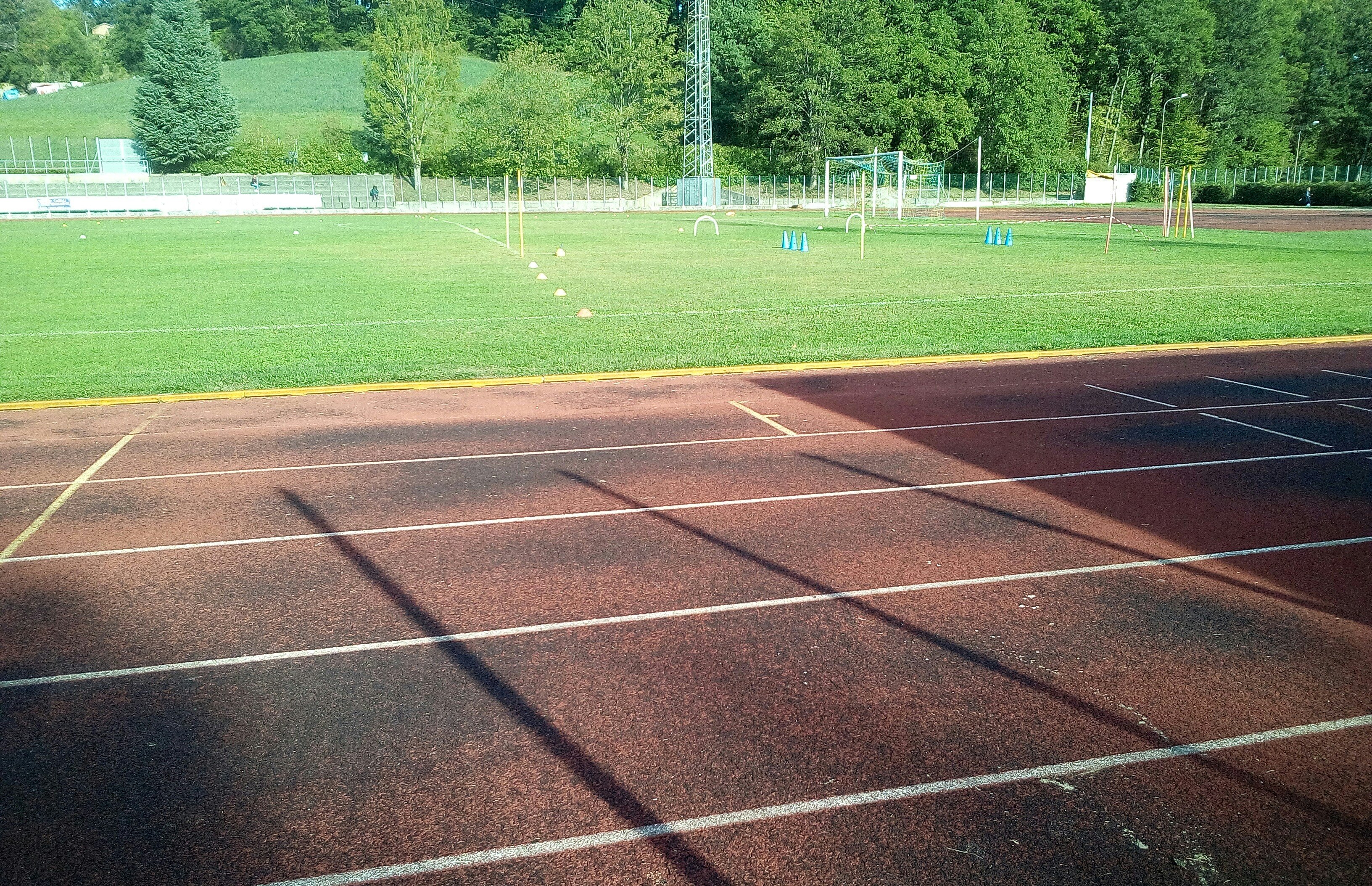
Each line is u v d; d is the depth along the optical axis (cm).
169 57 7906
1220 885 390
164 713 521
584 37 8650
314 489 911
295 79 10606
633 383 1380
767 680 549
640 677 554
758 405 1249
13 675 564
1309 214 6191
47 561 737
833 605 650
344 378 1367
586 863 402
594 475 952
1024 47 9038
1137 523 815
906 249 3678
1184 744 487
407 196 7894
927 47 8975
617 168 8469
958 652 583
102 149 8000
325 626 623
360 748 486
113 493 898
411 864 403
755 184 8556
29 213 6412
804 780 455
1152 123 10006
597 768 467
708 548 755
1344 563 727
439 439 1083
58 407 1234
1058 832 420
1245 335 1717
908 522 814
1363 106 9881
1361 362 1527
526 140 8056
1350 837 418
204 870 401
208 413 1207
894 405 1245
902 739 489
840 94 8644
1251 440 1084
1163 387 1351
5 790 454
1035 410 1222
